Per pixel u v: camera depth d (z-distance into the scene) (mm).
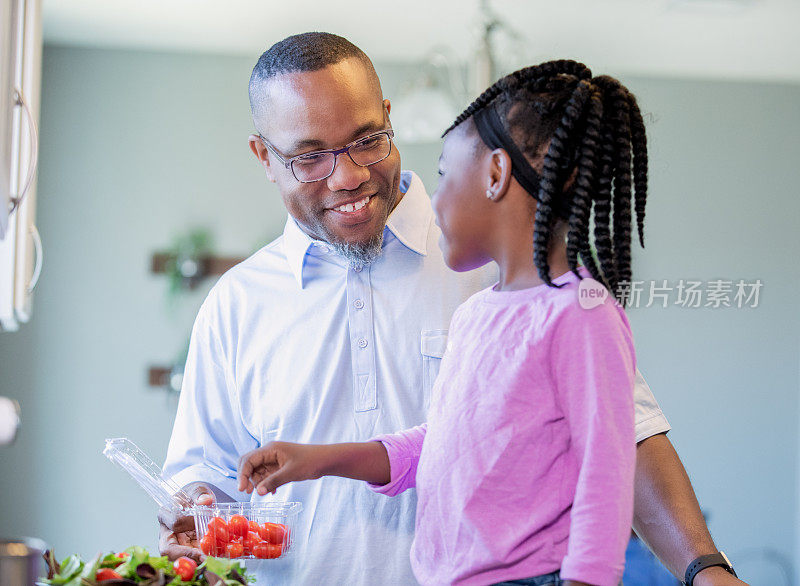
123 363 5109
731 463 5441
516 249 1245
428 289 1769
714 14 4625
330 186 1625
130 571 1251
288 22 4809
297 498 1733
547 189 1168
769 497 5461
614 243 1218
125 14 4715
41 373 5062
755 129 5598
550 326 1154
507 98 1230
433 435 1257
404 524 1693
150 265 5152
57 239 5109
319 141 1603
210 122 5234
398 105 4191
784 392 5477
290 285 1828
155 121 5199
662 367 5395
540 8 4566
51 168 5125
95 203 5145
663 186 5477
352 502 1704
